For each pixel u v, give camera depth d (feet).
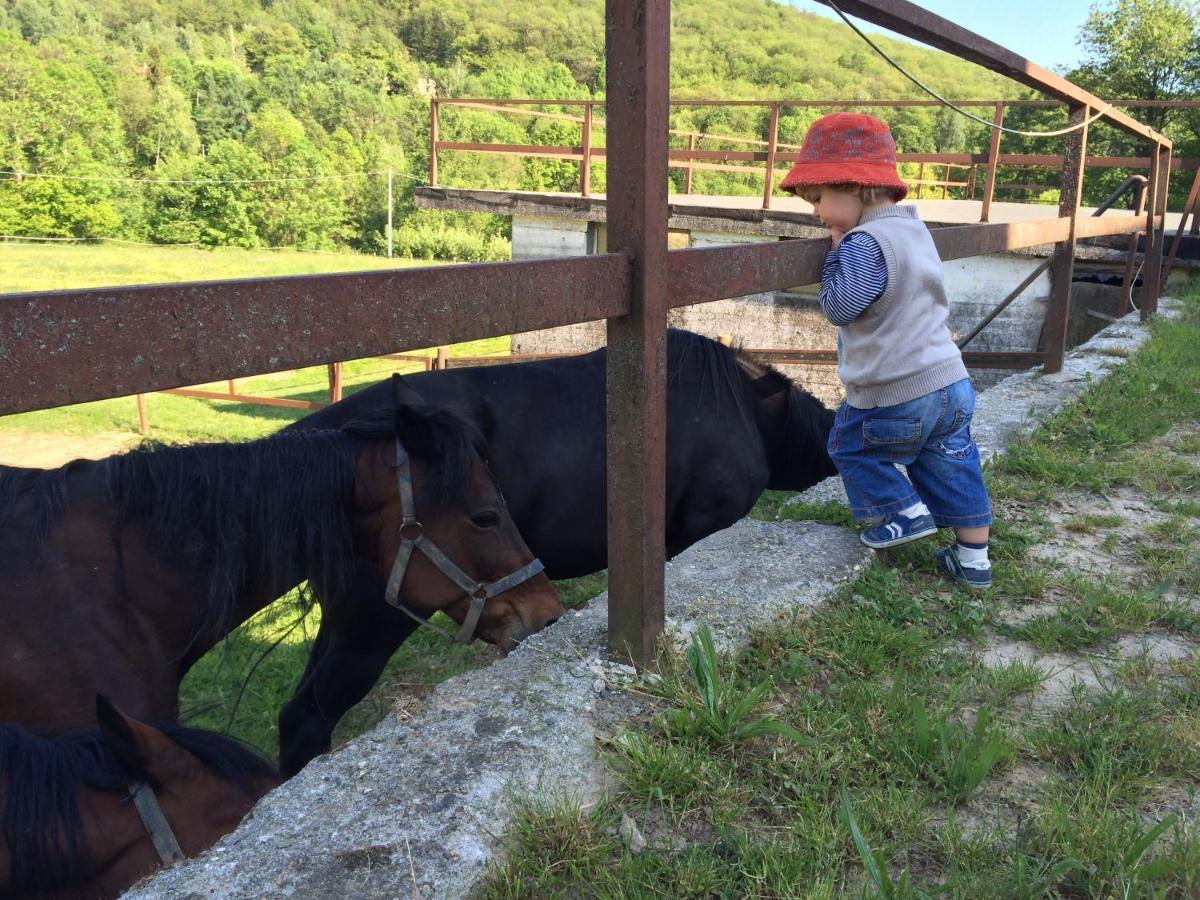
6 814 4.53
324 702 9.91
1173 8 101.91
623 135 6.34
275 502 7.57
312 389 50.49
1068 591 9.32
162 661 7.46
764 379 11.87
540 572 8.54
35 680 6.73
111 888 4.73
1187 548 10.50
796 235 31.01
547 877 4.99
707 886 4.93
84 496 7.16
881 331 8.47
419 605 8.36
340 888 4.70
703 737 6.33
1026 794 5.90
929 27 10.00
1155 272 26.66
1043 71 14.26
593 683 6.95
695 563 9.44
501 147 39.37
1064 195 18.08
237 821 5.19
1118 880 4.82
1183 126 98.48
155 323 4.24
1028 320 29.81
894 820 5.44
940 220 31.04
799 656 7.47
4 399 3.81
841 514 10.89
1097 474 12.84
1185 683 7.37
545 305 5.98
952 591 9.31
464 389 9.87
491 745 6.06
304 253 176.86
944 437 8.97
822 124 8.59
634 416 6.76
